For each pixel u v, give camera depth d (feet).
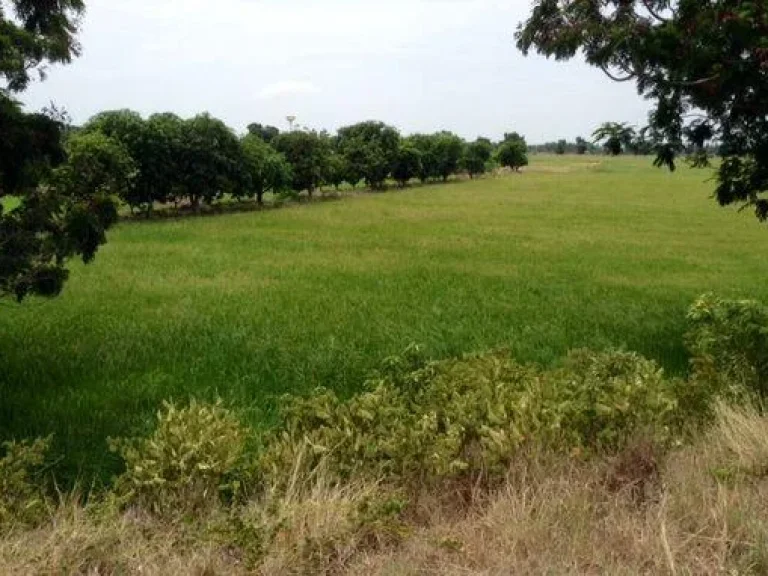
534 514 12.98
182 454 14.12
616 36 22.48
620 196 151.53
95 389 23.61
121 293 40.50
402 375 18.61
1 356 26.99
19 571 11.10
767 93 22.15
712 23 20.67
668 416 16.46
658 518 12.50
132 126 90.58
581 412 15.79
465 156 232.73
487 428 14.79
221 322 33.76
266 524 12.32
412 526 13.35
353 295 41.24
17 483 13.32
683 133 25.44
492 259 58.59
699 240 76.84
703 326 20.43
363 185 197.36
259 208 111.75
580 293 43.75
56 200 20.16
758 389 18.17
